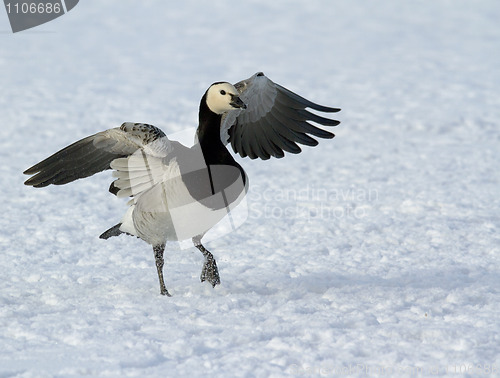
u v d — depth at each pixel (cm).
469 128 2508
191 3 6581
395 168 1953
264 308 906
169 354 748
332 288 1000
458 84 3384
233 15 5959
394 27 5394
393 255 1217
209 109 964
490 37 4956
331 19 5788
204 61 4072
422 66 3919
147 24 5472
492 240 1297
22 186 1723
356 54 4328
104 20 5578
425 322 855
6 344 772
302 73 3719
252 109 1079
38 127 2439
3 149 2122
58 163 1010
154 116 2648
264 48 4547
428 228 1389
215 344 775
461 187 1731
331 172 1919
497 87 3319
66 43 4591
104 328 823
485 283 1036
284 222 1448
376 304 931
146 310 900
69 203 1589
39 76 3500
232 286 1027
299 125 1090
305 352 755
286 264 1166
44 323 839
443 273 1103
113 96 3050
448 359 740
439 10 6206
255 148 1123
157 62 4012
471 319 863
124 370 702
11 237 1313
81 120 2569
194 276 1104
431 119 2630
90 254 1227
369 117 2686
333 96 3117
